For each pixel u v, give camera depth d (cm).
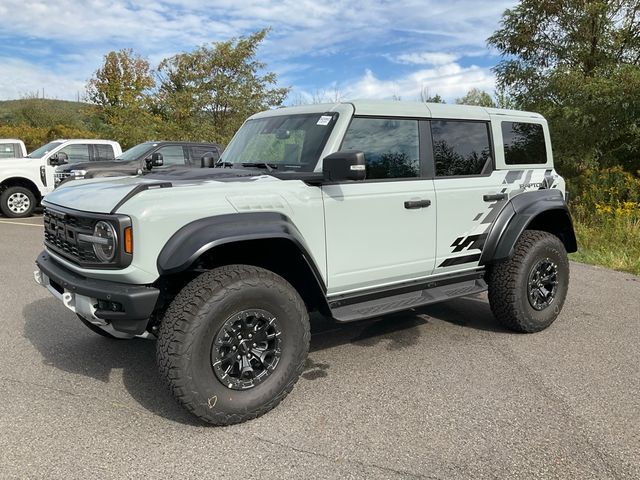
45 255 399
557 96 1266
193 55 1900
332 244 376
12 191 1305
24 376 389
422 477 270
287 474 272
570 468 278
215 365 308
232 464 280
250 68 1908
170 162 1222
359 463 282
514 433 312
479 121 471
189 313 299
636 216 990
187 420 327
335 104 405
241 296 312
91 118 2936
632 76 1110
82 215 321
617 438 307
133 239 300
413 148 426
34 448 294
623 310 566
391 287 421
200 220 314
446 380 387
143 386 374
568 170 1284
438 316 543
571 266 794
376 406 346
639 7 1252
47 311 545
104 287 309
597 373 399
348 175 333
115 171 1140
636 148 1265
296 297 336
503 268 473
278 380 332
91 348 446
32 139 2897
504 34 1348
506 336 482
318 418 330
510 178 486
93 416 331
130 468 276
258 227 320
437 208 432
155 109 2041
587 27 1268
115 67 2811
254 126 456
